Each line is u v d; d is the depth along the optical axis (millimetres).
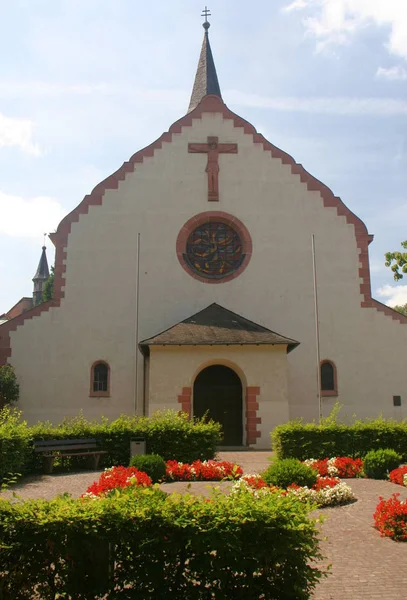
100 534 5750
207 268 26594
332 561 8359
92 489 11414
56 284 25703
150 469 14320
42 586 5871
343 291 26219
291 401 25234
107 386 25094
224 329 23812
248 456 20312
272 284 26250
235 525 5695
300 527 5703
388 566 8141
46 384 24891
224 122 27547
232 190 26984
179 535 5750
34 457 16469
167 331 23719
